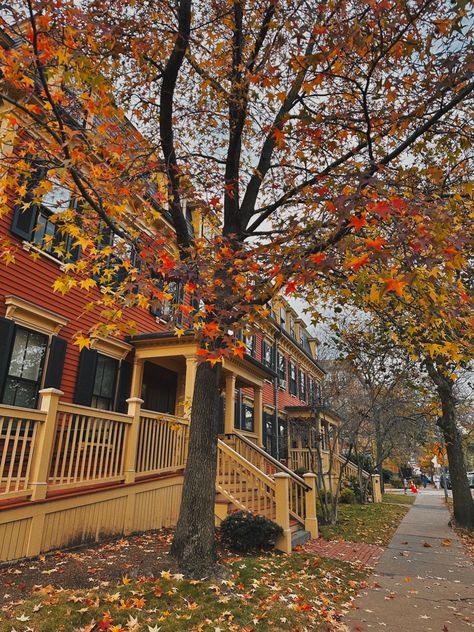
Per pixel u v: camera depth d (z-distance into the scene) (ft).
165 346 34.86
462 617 15.30
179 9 17.61
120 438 23.70
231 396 39.37
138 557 18.56
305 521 30.22
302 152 19.72
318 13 14.75
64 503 19.11
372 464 73.56
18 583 14.66
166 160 19.95
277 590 16.67
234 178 22.34
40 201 16.85
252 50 20.38
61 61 14.01
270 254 14.96
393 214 12.41
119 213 15.43
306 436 58.75
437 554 26.71
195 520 18.04
